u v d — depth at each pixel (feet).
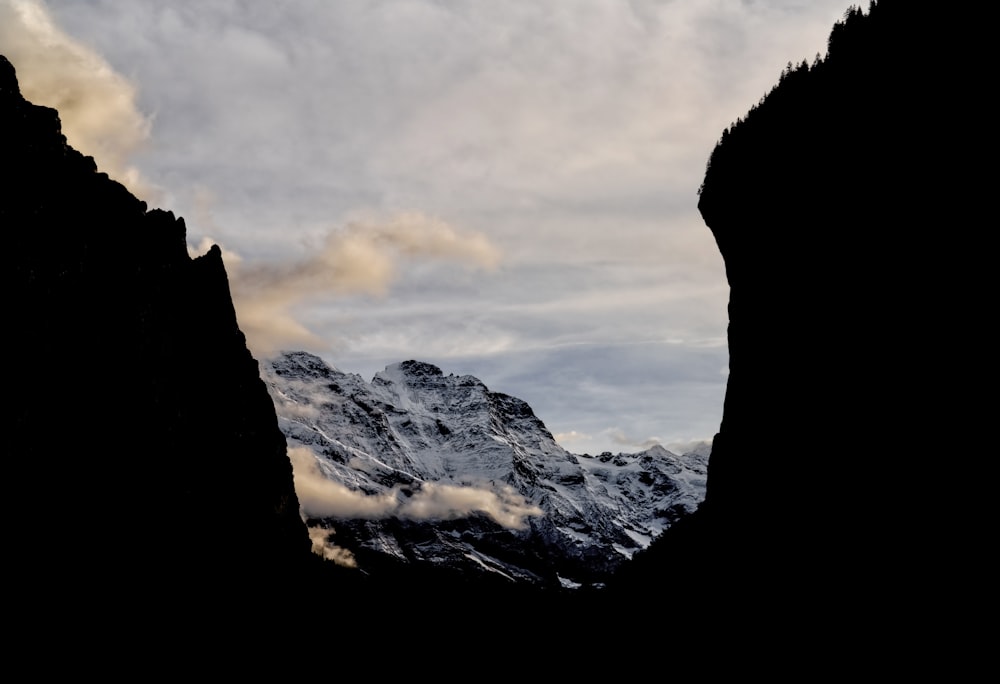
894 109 238.89
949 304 190.60
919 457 181.88
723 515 304.71
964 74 214.28
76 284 340.59
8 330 288.71
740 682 203.51
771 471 259.60
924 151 217.36
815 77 301.43
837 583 189.98
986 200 188.65
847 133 261.65
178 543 360.89
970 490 163.63
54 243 329.31
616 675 294.87
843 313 237.25
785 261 286.25
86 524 299.17
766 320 293.23
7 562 254.27
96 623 278.05
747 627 221.46
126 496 330.75
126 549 316.81
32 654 245.04
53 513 283.18
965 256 190.08
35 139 343.05
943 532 165.07
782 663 191.01
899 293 211.00
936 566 161.99
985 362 172.76
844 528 199.31
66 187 355.56
